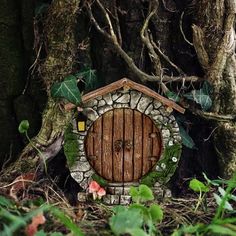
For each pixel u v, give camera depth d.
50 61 0.66
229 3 0.67
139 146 0.65
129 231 0.46
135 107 0.63
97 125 0.64
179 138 0.64
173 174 0.70
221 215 0.61
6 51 0.69
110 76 0.70
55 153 0.67
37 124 0.71
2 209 0.50
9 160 0.71
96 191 0.63
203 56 0.68
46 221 0.56
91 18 0.67
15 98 0.71
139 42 0.70
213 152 0.73
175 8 0.70
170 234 0.58
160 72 0.68
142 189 0.58
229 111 0.69
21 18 0.69
